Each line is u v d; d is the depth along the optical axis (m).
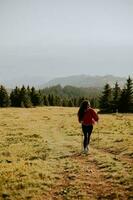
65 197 14.53
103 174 17.56
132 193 14.51
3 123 51.25
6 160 22.64
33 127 45.81
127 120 54.31
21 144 29.64
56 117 66.62
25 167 19.70
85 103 23.70
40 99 144.25
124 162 19.86
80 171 18.52
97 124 47.75
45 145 28.67
